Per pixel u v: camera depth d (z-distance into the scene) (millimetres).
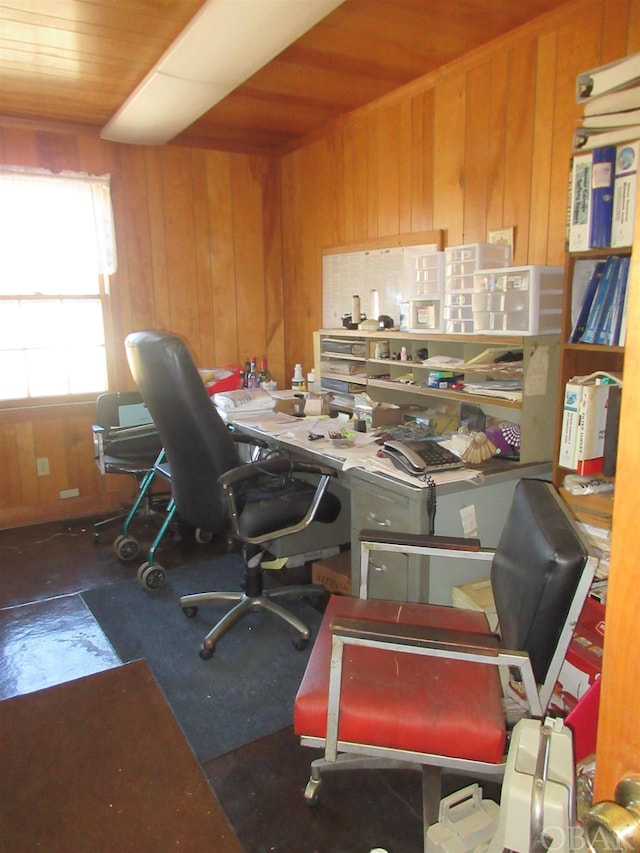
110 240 3590
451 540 1698
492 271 2203
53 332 3615
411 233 2965
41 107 3143
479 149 2570
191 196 3814
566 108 2207
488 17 2242
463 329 2426
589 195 1801
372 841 1501
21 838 783
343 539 3035
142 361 2057
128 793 852
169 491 3979
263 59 2336
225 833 790
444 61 2637
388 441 2283
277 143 3877
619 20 2000
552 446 2236
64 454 3707
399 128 2984
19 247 3418
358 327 3088
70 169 3453
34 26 2252
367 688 1389
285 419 3053
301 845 1491
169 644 2359
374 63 2646
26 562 3131
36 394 3637
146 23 2236
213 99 2775
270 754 1780
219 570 3021
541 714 1223
